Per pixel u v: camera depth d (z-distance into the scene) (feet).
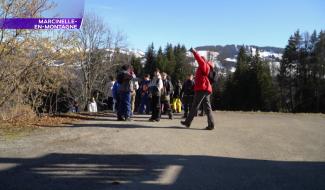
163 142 34.24
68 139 34.68
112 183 22.33
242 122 52.01
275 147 33.83
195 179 23.44
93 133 38.06
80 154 29.09
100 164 26.40
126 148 31.48
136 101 69.10
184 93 56.29
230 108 237.45
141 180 23.03
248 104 231.50
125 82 49.16
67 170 24.80
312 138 39.40
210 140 36.04
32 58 58.03
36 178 23.04
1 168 24.95
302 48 241.35
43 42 57.93
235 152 31.32
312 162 28.63
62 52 62.64
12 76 55.83
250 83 230.89
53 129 39.99
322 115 68.54
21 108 57.00
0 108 55.26
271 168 26.45
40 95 67.26
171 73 274.77
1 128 39.65
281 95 240.94
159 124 46.19
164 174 24.35
